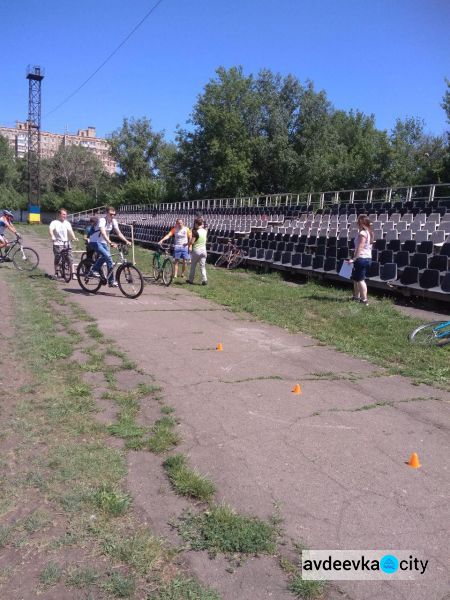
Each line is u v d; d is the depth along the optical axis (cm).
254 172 5328
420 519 322
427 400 531
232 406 501
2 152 7512
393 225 1638
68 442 416
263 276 1588
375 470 381
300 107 5378
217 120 5294
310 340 788
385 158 5219
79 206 7662
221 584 265
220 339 779
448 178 4200
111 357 664
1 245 1661
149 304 1071
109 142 7694
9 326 818
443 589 265
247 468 380
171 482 359
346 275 1095
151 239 2825
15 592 259
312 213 2356
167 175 6806
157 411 488
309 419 473
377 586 266
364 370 634
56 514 321
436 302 1095
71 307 1005
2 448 405
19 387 540
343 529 310
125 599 254
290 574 272
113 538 298
